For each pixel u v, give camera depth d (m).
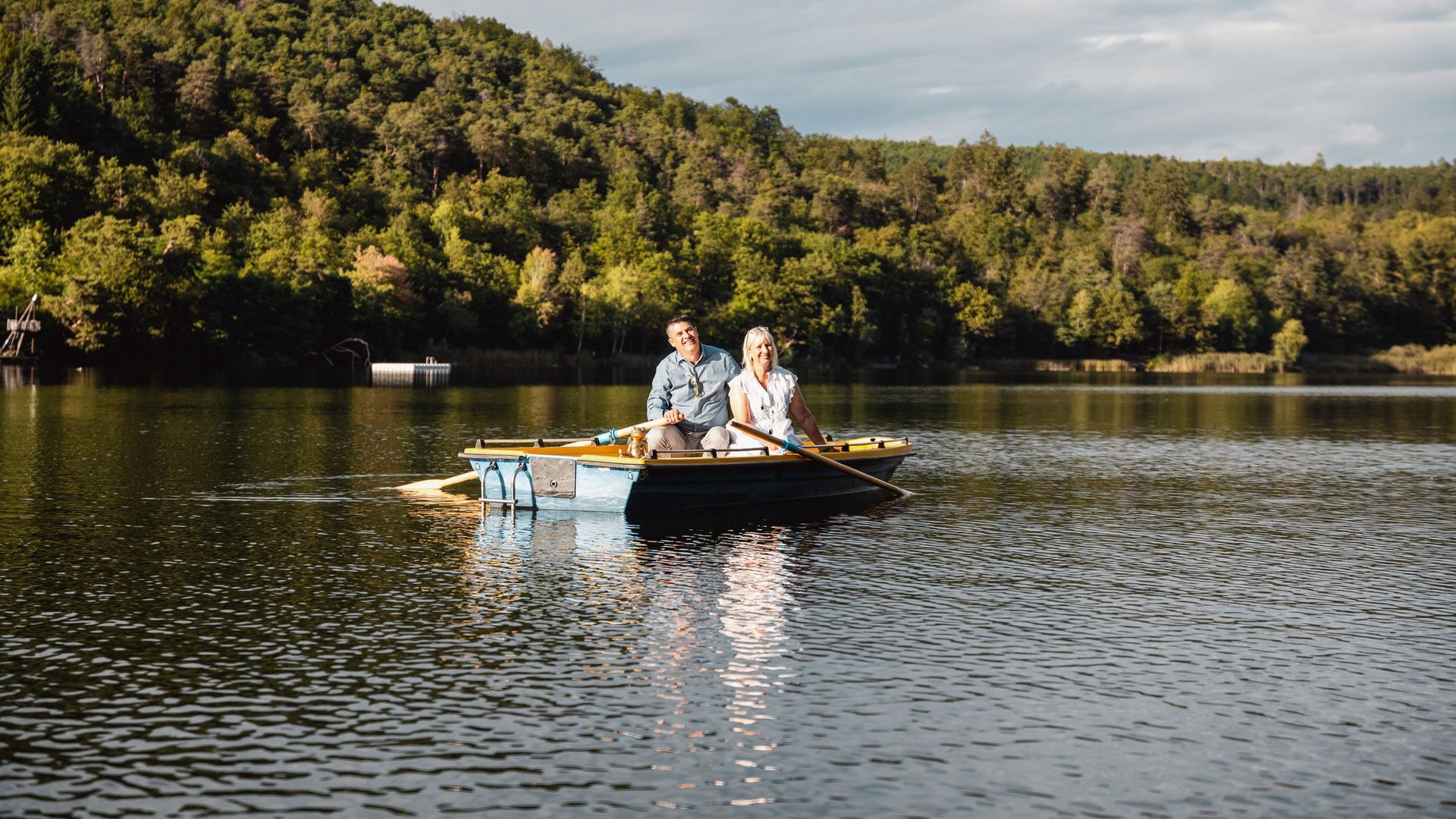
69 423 29.00
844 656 8.54
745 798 6.01
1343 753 6.71
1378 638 9.23
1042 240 195.75
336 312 96.62
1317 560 12.52
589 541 13.12
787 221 190.12
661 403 15.54
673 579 11.17
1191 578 11.48
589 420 31.95
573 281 116.81
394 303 100.62
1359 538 13.99
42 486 17.17
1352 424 35.56
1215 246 181.12
